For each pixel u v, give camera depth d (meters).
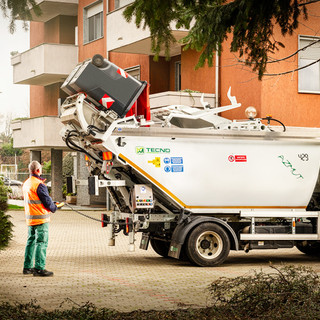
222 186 12.44
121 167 12.21
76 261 12.76
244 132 12.60
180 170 12.18
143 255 13.95
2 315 6.38
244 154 12.59
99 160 12.50
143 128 11.98
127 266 12.10
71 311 6.71
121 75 11.83
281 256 14.16
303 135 12.90
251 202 12.65
